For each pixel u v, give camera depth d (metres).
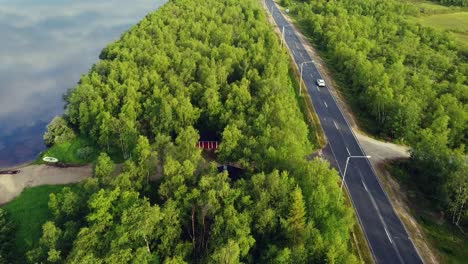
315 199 86.25
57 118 144.38
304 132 116.56
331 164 118.62
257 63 161.12
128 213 81.38
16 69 198.62
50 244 82.88
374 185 110.25
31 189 118.25
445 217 100.69
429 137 116.12
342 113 145.50
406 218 99.62
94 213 84.44
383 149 126.38
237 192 86.94
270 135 105.44
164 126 125.56
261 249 83.19
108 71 161.00
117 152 129.25
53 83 186.75
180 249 80.94
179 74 157.00
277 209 85.00
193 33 199.25
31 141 146.25
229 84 149.50
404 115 128.25
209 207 84.69
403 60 175.50
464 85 151.12
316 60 191.25
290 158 97.81
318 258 76.06
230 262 72.19
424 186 110.44
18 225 105.19
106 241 79.81
